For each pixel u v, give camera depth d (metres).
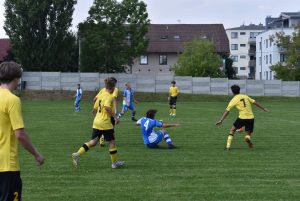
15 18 57.75
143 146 16.17
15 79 5.93
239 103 15.30
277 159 13.38
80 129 21.78
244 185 9.97
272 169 11.81
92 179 10.58
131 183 10.15
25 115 30.36
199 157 13.70
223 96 53.84
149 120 15.65
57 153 14.52
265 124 25.08
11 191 5.82
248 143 15.58
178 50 84.31
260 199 8.82
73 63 69.62
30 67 58.75
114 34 59.56
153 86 55.59
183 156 13.89
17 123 5.75
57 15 58.78
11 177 5.80
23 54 58.34
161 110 36.72
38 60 58.47
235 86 15.38
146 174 11.14
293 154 14.37
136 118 28.84
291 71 64.12
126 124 24.64
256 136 19.41
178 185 9.95
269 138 18.73
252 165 12.38
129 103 26.48
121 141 17.53
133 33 61.00
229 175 11.02
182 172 11.39
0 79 5.90
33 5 56.81
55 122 25.44
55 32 58.81
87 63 62.09
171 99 31.61
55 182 10.25
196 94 54.62
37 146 16.09
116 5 59.59
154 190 9.49
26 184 10.05
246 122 15.30
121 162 12.03
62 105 42.09
